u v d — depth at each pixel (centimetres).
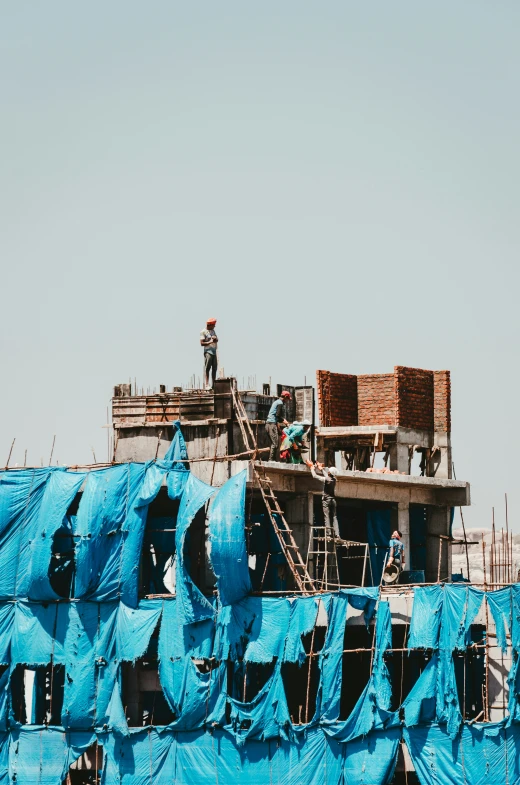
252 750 5919
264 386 7156
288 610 5922
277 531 6297
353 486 7094
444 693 5716
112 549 6269
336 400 7500
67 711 6206
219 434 6819
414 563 7662
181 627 6081
